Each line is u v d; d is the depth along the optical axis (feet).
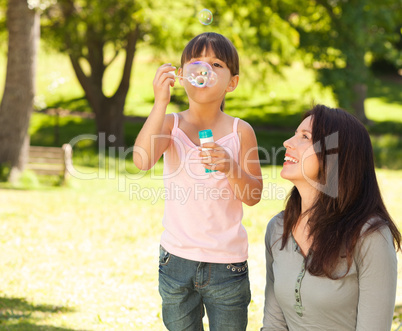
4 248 39.14
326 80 108.58
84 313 26.66
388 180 78.59
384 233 12.61
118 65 179.22
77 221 50.16
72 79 158.51
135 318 26.07
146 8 83.41
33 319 25.26
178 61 92.07
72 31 94.58
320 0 108.58
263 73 95.35
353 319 12.98
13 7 69.10
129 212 55.52
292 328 13.79
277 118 140.05
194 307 15.26
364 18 111.75
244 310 15.16
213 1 85.15
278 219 14.60
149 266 36.45
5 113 70.28
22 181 69.46
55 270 34.42
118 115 103.76
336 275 12.72
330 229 12.85
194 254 14.57
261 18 91.20
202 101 14.55
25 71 70.33
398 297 30.25
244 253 15.15
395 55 129.90
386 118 146.72
